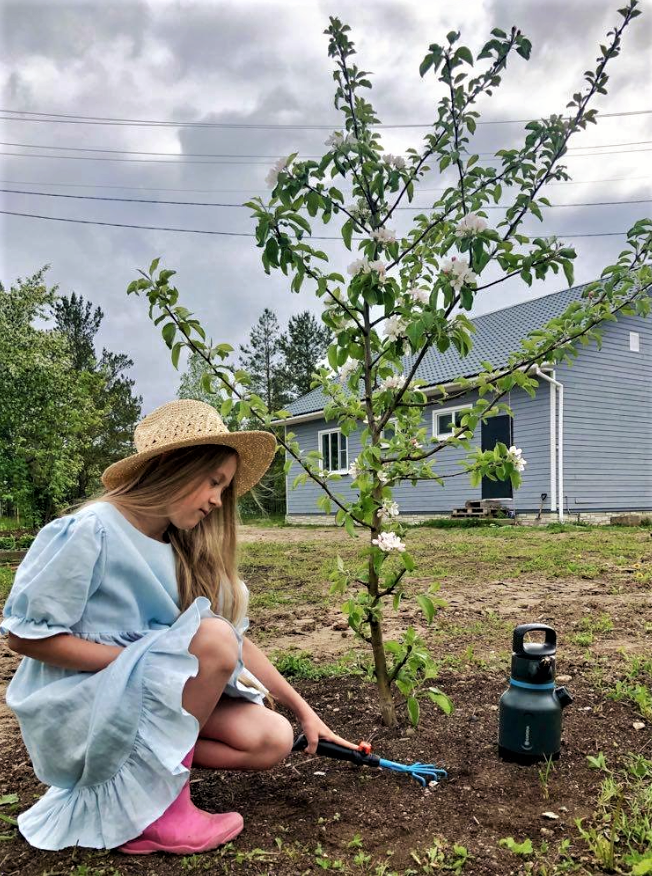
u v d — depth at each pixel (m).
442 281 2.05
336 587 2.33
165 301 2.16
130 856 1.64
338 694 2.86
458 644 3.77
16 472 12.50
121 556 1.73
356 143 2.20
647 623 4.12
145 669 1.65
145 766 1.63
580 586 5.68
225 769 1.94
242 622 2.13
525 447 13.13
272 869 1.59
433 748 2.27
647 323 14.44
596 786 1.98
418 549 8.91
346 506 2.40
